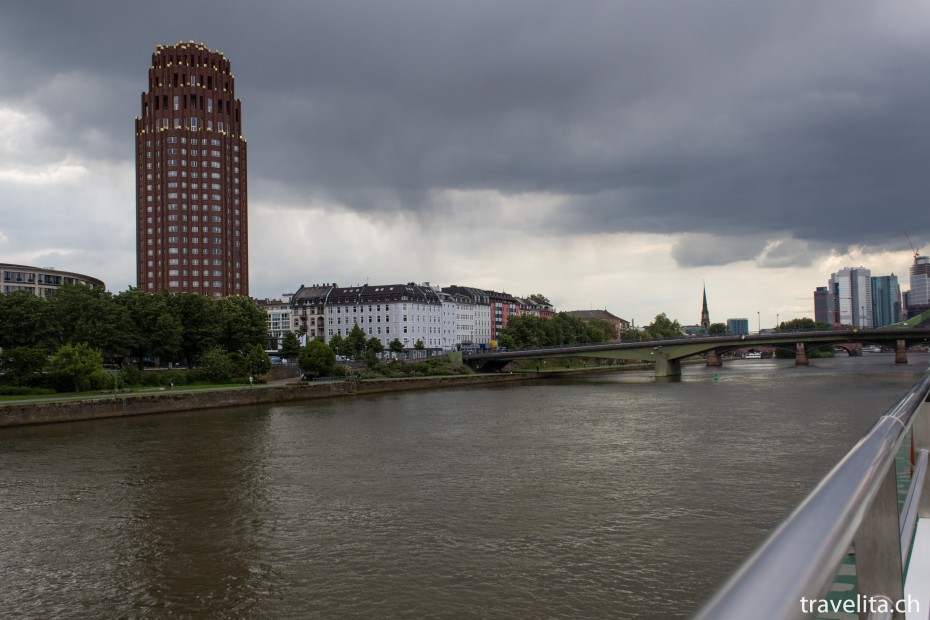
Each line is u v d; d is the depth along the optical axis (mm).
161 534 37094
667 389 121688
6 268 165500
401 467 52031
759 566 1866
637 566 30234
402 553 32719
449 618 26188
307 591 29078
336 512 39844
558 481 45500
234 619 27047
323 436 70250
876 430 3320
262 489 46281
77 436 73562
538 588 28359
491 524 36469
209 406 104125
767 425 68938
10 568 32719
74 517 40688
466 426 75188
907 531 4371
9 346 106500
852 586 3064
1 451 63750
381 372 158500
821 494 2426
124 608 28281
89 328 114500
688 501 39719
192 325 138375
